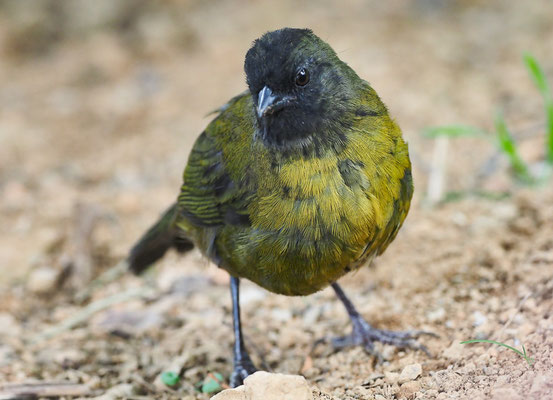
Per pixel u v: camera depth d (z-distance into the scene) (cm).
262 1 2214
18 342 1082
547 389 705
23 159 1681
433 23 2022
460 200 1247
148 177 1564
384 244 843
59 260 1299
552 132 1210
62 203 1477
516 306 919
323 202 785
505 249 1080
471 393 749
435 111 1616
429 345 916
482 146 1470
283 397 738
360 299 1066
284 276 829
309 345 995
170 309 1139
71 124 1816
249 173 828
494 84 1702
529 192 1179
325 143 785
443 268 1066
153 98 1869
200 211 912
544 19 1975
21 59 2134
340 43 1922
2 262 1310
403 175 823
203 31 2105
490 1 2095
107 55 2058
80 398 923
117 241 1342
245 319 1080
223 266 916
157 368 978
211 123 934
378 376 859
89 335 1095
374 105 818
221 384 937
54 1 2194
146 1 2197
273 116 788
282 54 777
